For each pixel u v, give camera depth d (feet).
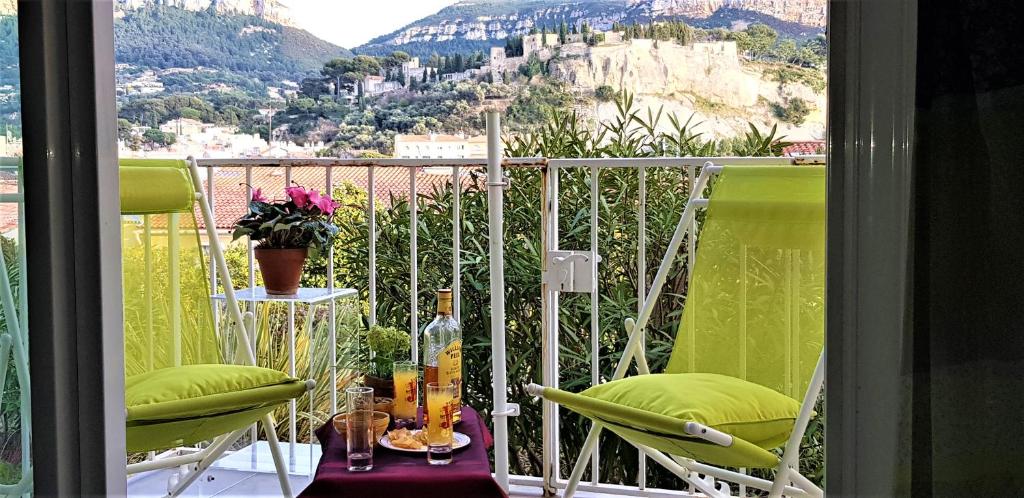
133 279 7.50
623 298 10.19
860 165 3.40
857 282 3.43
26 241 3.73
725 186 7.47
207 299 7.79
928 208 3.35
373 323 9.14
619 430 6.38
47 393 3.74
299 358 9.46
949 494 3.39
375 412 6.53
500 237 7.49
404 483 5.65
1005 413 3.34
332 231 8.47
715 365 7.34
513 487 8.87
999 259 3.33
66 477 3.78
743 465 5.96
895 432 3.42
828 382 3.51
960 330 3.36
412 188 8.92
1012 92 3.29
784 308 7.18
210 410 6.26
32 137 3.69
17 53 3.68
